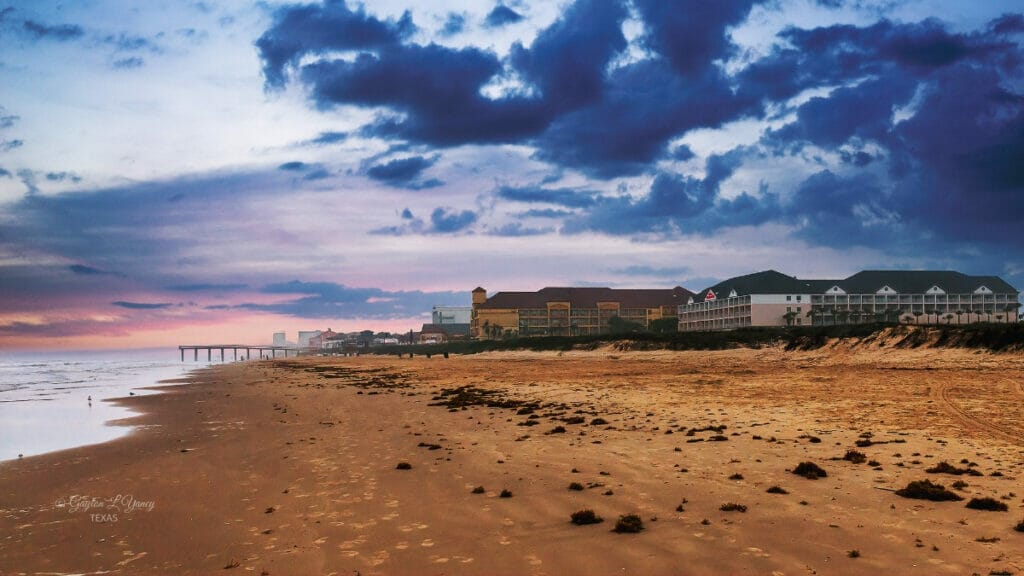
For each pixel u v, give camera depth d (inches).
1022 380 1686.8
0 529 582.2
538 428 1058.7
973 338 2733.8
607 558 429.4
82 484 771.4
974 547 420.5
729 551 430.9
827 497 559.8
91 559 486.3
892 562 399.2
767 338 4313.5
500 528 510.9
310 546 487.5
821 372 2277.3
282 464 831.7
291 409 1594.5
